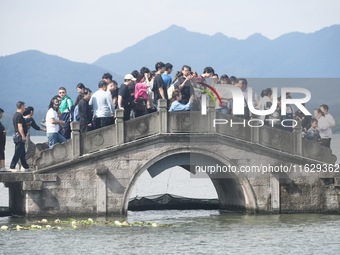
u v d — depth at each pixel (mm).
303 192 60156
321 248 49438
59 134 59000
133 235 53094
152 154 58406
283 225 56219
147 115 58438
